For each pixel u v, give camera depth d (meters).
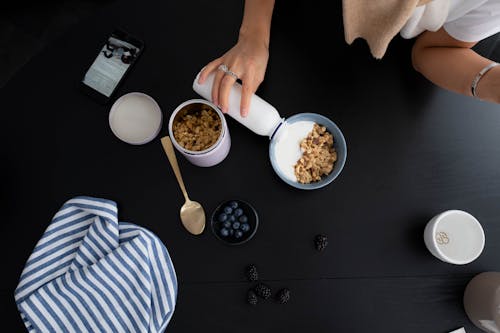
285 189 0.80
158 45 0.84
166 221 0.79
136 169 0.81
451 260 0.72
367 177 0.80
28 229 0.79
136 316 0.74
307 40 0.84
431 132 0.81
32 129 0.82
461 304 0.76
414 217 0.79
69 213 0.77
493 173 0.80
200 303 0.76
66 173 0.81
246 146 0.81
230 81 0.71
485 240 0.78
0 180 0.81
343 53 0.83
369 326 0.76
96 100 0.82
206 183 0.80
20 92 0.83
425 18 0.70
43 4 1.51
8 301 0.76
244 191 0.80
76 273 0.74
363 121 0.82
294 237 0.78
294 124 0.79
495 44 0.85
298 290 0.77
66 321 0.74
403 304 0.76
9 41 1.50
